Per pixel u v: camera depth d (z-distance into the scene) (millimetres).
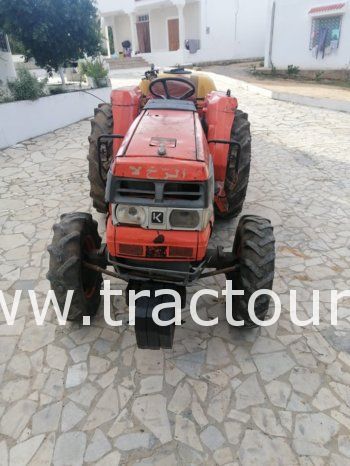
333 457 2092
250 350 2742
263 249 2541
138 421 2266
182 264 2346
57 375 2541
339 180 5625
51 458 2082
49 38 8664
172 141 2445
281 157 6594
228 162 3596
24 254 3818
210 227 2455
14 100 7496
